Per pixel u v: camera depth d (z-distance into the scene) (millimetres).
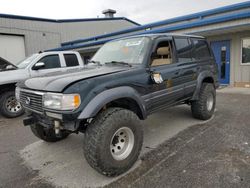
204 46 4824
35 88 2742
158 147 3516
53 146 3791
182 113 5398
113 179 2705
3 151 3684
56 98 2438
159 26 11000
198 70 4410
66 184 2652
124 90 2807
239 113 5172
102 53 4078
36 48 17281
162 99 3529
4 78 5605
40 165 3150
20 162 3264
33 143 3990
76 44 16578
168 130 4273
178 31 9805
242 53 9383
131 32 12250
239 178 2553
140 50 3414
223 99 6891
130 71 3008
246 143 3469
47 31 17797
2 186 2652
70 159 3295
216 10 8789
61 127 2639
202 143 3564
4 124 5352
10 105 5875
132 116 2844
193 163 2949
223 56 9984
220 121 4637
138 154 2959
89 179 2738
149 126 4566
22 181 2756
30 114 3059
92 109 2453
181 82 3930
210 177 2605
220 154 3156
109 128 2576
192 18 9664
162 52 3613
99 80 2625
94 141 2529
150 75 3250
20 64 6535
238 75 9602
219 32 9273
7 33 15664
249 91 8148
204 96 4555
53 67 6523
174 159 3088
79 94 2428
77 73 2939
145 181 2607
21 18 16297
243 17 7680
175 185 2492
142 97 3133
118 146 2797
